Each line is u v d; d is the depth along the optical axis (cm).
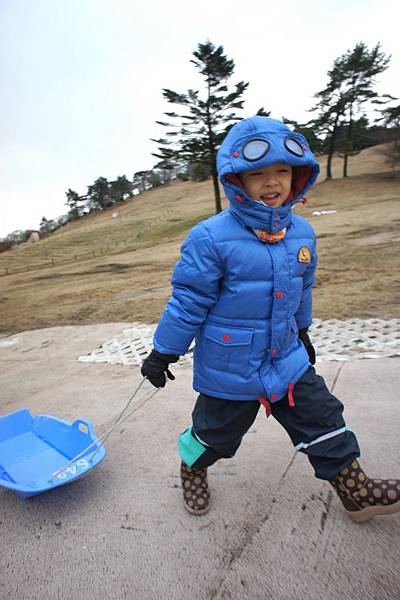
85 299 1223
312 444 208
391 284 810
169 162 3750
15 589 201
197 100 3419
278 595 185
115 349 615
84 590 197
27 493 236
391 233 1608
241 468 270
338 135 4953
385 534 209
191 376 436
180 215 4953
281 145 190
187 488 239
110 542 223
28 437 316
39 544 226
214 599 187
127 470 284
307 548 206
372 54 4444
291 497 241
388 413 314
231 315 202
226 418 214
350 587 185
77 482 275
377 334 506
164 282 1311
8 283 2089
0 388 512
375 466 256
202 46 3216
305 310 231
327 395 213
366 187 3872
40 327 915
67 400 427
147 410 369
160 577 200
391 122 4781
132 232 4441
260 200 201
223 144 202
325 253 1330
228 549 211
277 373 208
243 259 195
